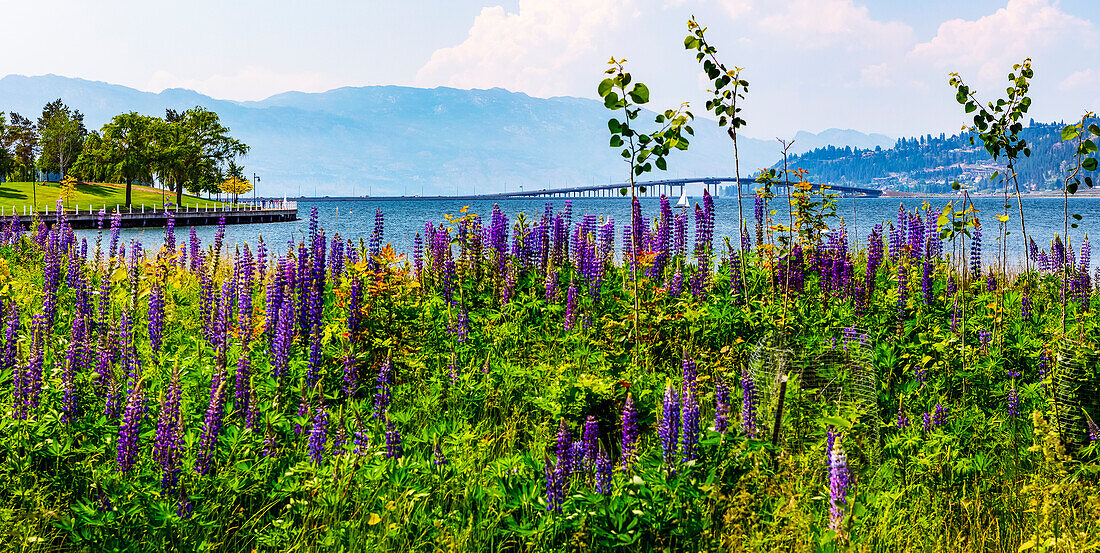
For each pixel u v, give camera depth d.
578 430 7.45
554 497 5.66
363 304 9.82
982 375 8.57
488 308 11.53
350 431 7.00
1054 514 5.89
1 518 5.57
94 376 7.66
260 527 5.89
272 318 9.32
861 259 15.66
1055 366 7.95
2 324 9.30
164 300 10.62
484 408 8.09
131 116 130.12
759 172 12.14
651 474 5.74
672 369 9.07
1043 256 14.75
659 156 8.65
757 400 7.28
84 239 16.88
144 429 6.59
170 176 146.75
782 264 11.89
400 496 5.93
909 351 9.22
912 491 6.33
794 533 5.59
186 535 5.59
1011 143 10.08
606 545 5.29
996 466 6.85
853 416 6.84
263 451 6.75
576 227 13.23
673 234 13.49
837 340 8.51
